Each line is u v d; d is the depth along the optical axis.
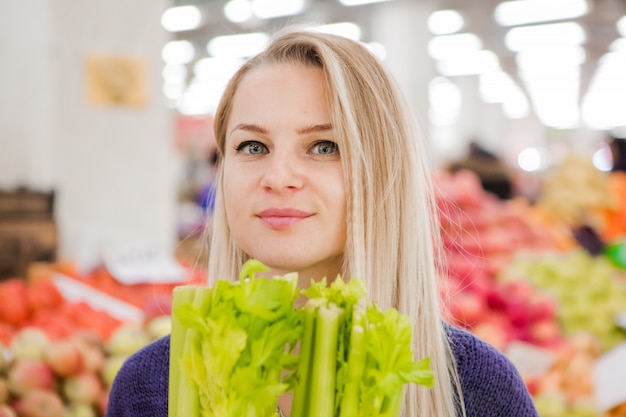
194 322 0.79
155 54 3.78
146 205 3.79
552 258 3.06
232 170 1.10
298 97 1.07
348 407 0.82
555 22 12.89
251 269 0.80
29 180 3.38
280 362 0.82
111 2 3.60
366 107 1.11
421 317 1.15
